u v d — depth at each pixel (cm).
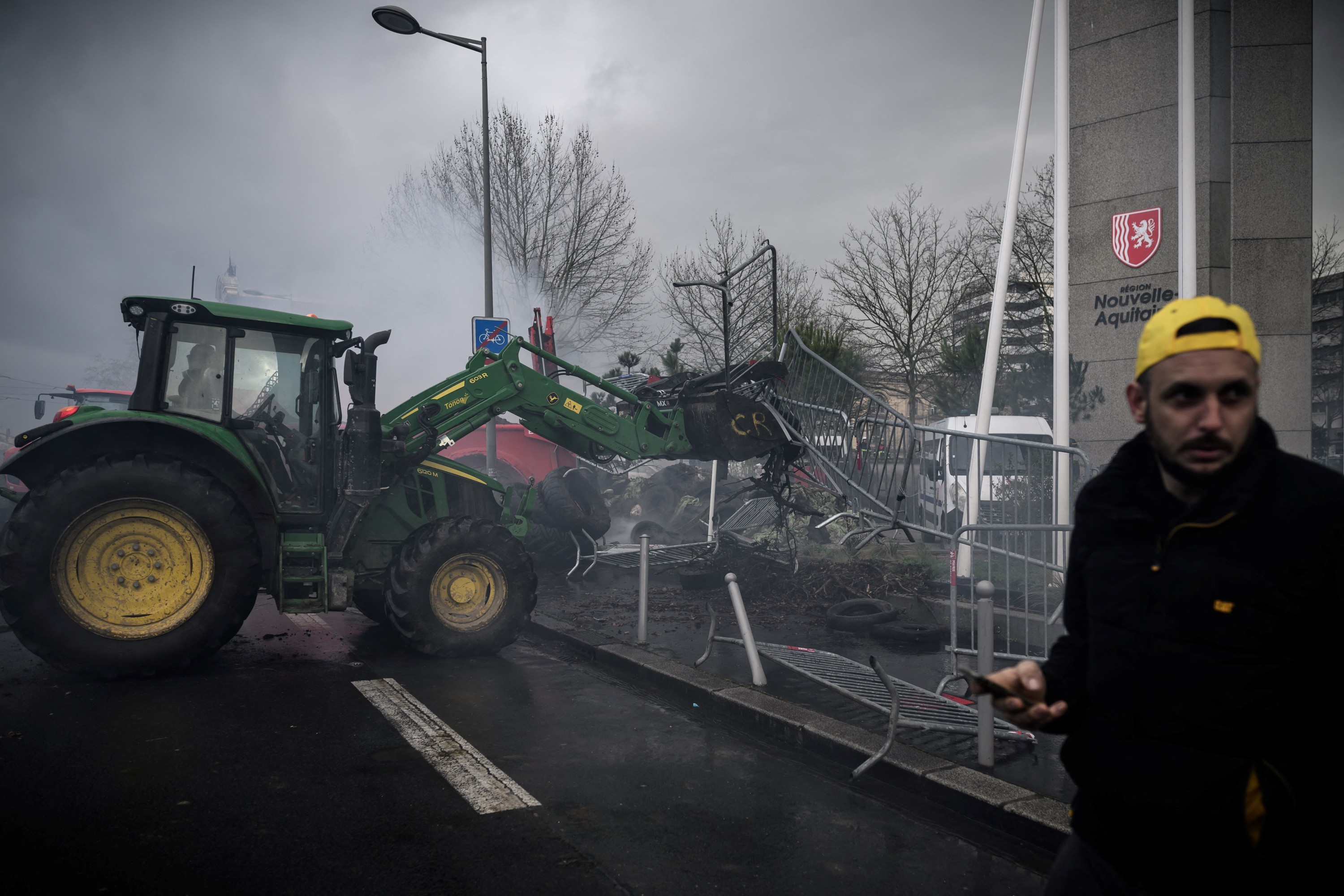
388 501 700
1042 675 162
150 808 357
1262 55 1005
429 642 628
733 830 349
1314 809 135
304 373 647
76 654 538
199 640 565
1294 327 1009
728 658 610
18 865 306
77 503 536
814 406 743
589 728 478
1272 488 141
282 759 418
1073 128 1041
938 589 829
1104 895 159
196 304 605
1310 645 137
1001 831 352
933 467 661
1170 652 145
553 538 946
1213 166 998
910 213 2458
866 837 346
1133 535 158
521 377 725
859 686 478
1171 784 144
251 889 293
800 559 923
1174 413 146
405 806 364
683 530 1185
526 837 338
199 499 563
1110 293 1020
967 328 2011
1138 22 1002
